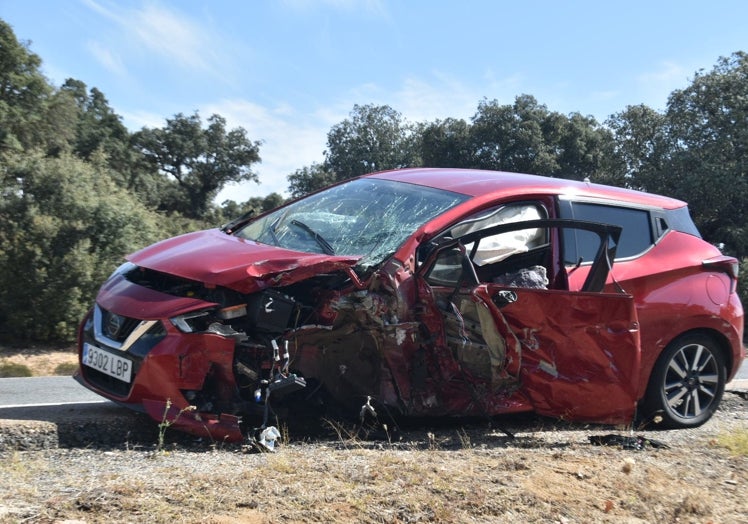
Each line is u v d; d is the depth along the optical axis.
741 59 31.92
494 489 3.56
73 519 2.82
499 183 5.60
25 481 3.35
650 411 5.79
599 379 4.80
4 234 12.51
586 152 49.28
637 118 35.22
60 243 12.73
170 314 4.41
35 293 12.12
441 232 4.96
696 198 31.41
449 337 4.82
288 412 4.94
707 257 6.23
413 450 4.46
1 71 35.84
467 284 4.71
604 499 3.61
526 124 48.09
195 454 4.14
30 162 14.13
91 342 4.80
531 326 4.61
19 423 4.65
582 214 5.68
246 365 4.60
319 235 5.33
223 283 4.49
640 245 5.92
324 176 68.06
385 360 4.69
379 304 4.58
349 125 70.00
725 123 31.09
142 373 4.37
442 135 51.56
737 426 6.10
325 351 4.84
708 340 6.04
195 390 4.38
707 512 3.59
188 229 17.89
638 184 35.47
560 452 4.52
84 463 3.85
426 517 3.17
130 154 57.06
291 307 4.67
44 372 9.96
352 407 5.01
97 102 66.88
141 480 3.37
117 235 13.41
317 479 3.53
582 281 5.35
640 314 5.61
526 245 5.29
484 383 4.94
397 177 6.19
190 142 58.69
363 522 3.06
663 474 4.11
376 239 5.03
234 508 3.07
